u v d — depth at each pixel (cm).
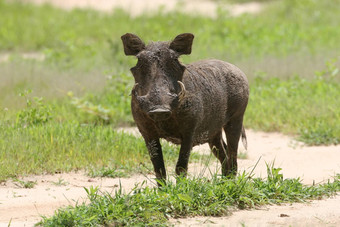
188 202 2094
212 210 2098
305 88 4662
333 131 3634
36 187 2559
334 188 2444
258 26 7650
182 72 2228
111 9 9038
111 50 5947
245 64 5372
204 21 7925
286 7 8700
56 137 3155
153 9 8962
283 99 4312
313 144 3547
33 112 3434
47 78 4675
